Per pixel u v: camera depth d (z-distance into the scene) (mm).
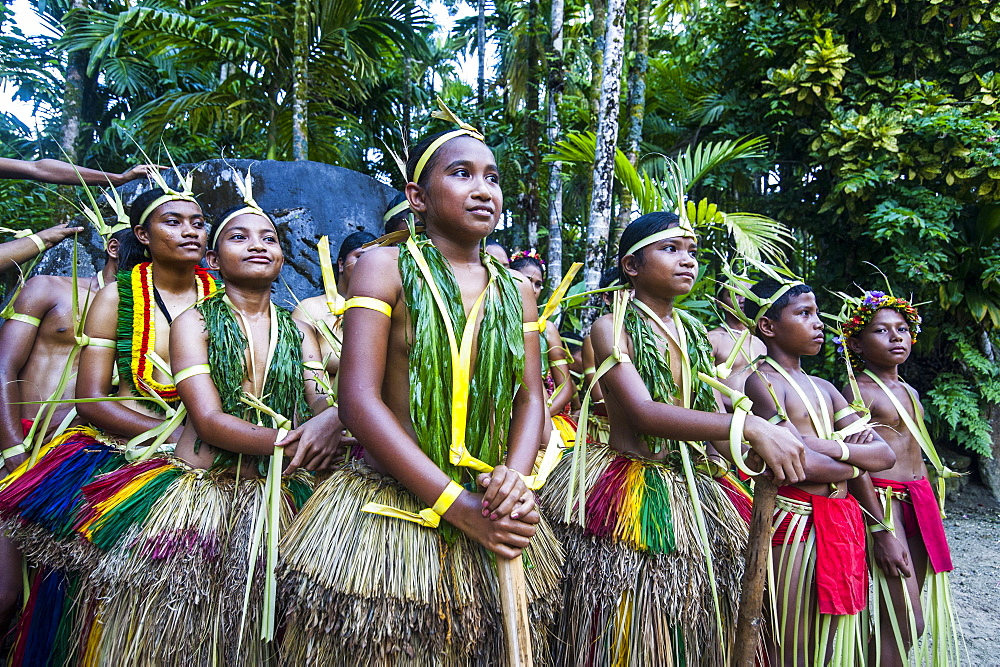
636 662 1848
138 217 2395
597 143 5027
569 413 3564
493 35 11547
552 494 2162
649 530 1910
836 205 6527
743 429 1727
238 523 1851
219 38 6754
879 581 2449
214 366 1909
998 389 6176
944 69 6734
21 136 10680
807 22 6934
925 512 2613
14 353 2521
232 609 1791
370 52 7703
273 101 7246
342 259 3133
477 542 1549
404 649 1428
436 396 1504
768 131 7156
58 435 2371
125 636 1723
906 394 2768
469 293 1604
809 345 2369
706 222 5301
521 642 1401
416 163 1625
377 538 1484
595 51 6305
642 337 2104
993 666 2939
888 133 5988
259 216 2059
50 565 1994
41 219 7395
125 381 2279
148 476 1924
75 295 2145
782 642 2139
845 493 2305
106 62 9367
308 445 1791
